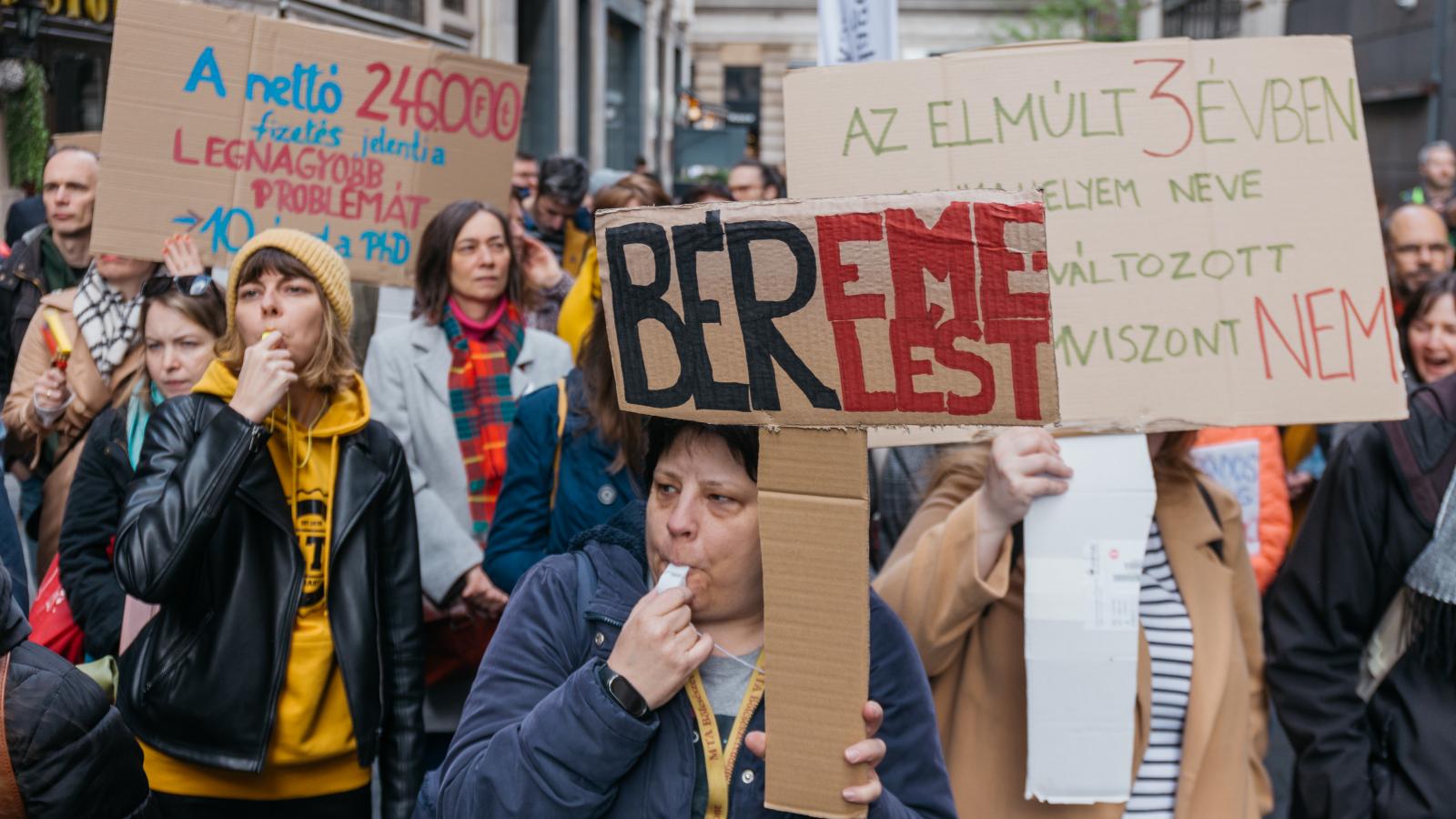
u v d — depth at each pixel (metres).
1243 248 2.68
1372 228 2.70
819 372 1.78
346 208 4.48
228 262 4.25
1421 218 5.80
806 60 47.12
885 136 2.70
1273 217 2.69
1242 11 24.17
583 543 2.09
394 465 3.18
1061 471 2.59
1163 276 2.68
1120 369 2.66
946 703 2.79
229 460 2.78
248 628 2.87
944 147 2.69
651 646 1.81
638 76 31.55
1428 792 2.79
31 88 8.47
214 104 4.21
